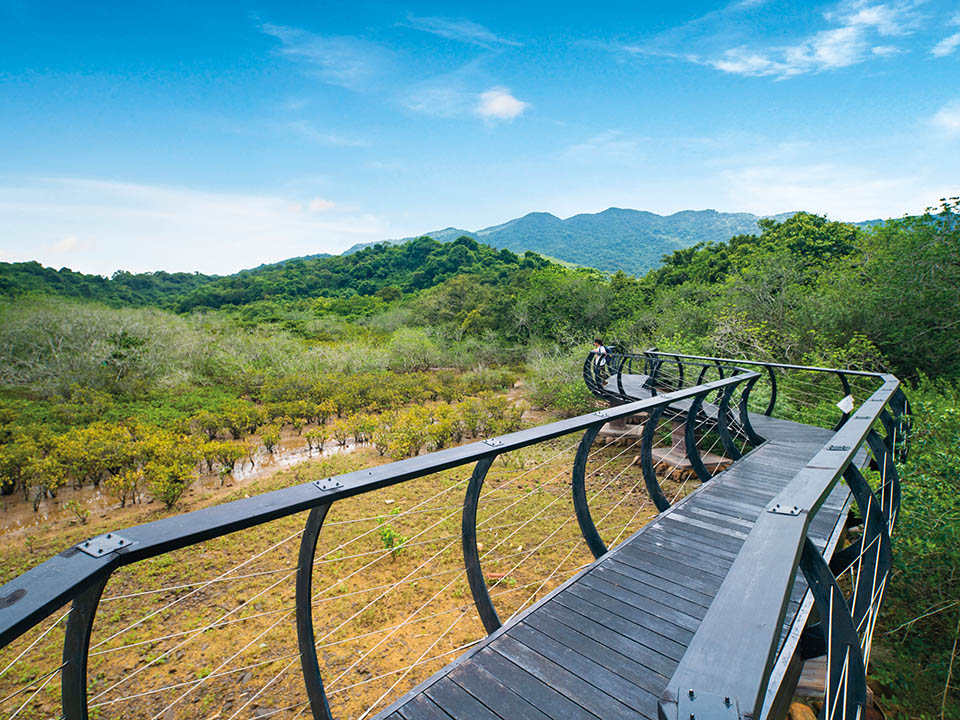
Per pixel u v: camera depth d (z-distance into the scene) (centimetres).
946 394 821
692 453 450
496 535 561
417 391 1466
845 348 1013
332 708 322
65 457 763
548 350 1931
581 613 251
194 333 1919
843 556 287
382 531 550
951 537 367
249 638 393
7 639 83
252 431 1095
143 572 490
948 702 336
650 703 193
